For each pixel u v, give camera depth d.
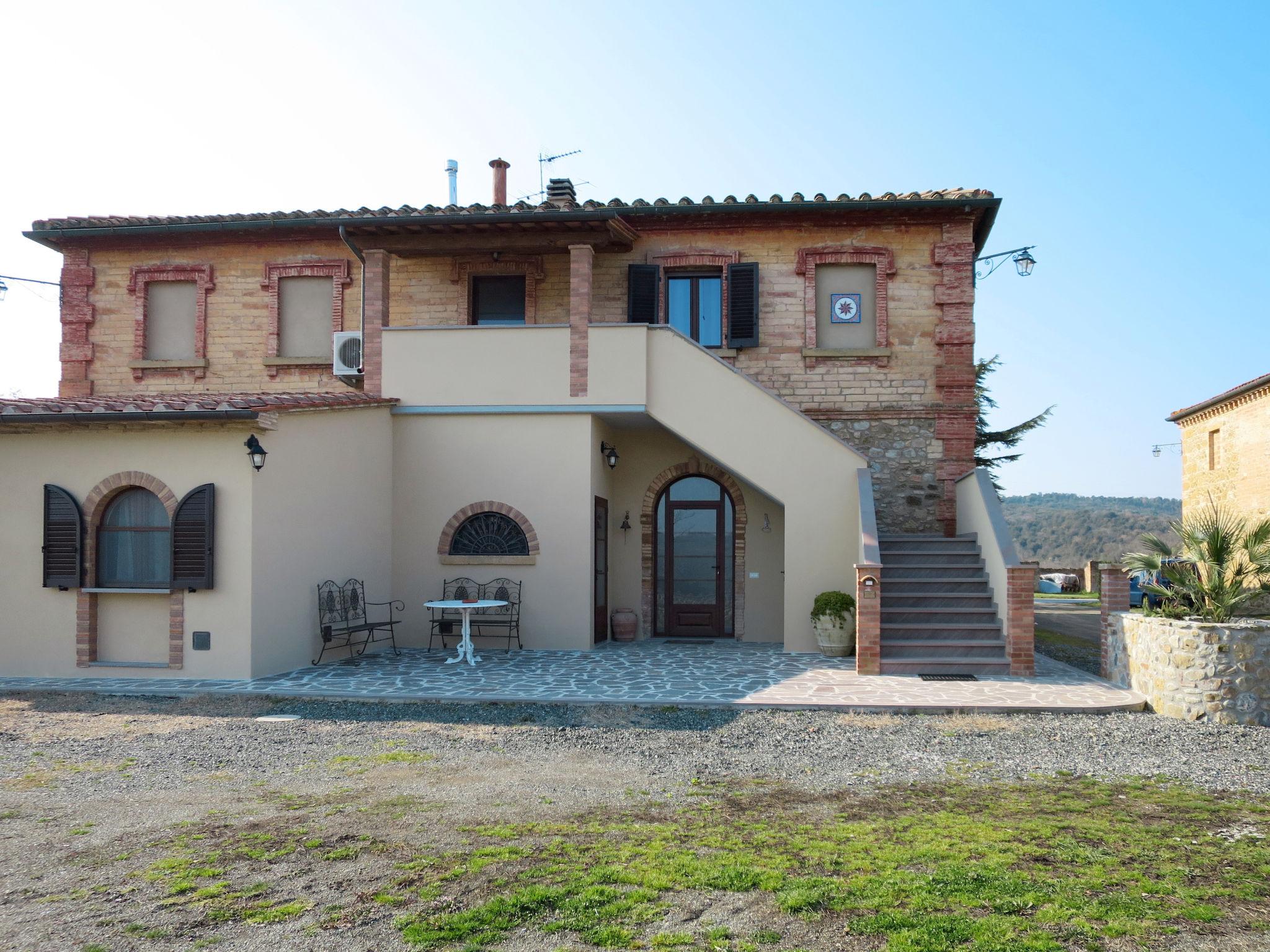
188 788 6.32
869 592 10.79
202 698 9.43
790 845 5.04
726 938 3.85
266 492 10.55
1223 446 23.55
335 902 4.22
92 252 15.47
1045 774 6.75
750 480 12.80
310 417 11.38
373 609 12.84
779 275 14.56
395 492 13.46
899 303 14.39
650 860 4.76
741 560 14.55
